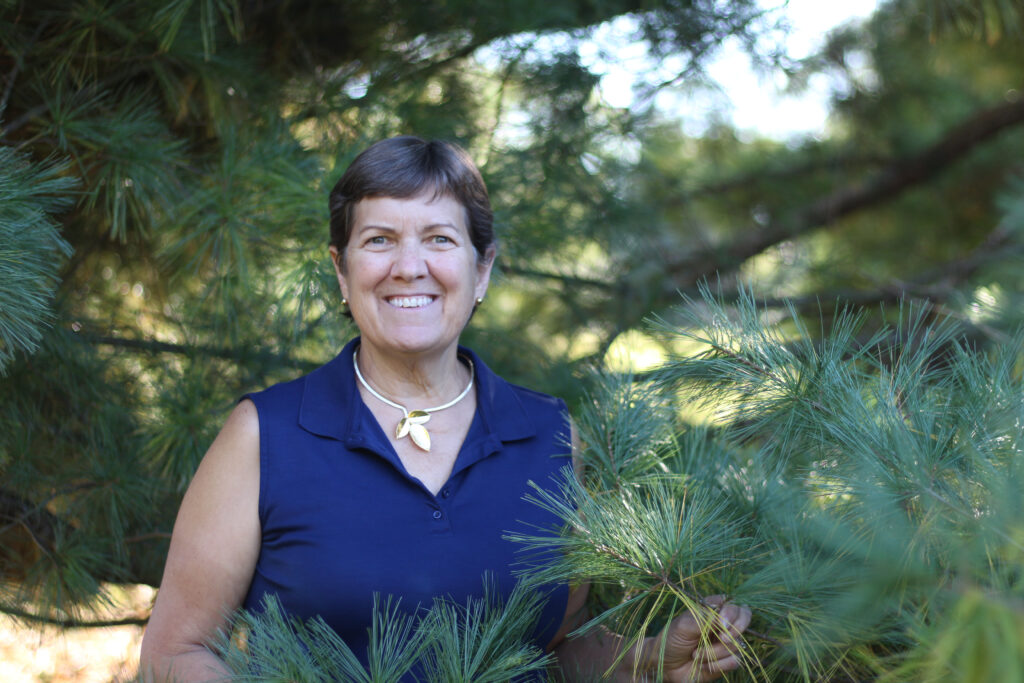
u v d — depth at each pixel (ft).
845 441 3.64
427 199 4.77
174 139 6.77
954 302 7.36
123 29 6.12
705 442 5.19
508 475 4.80
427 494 4.59
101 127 6.02
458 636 4.02
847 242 17.11
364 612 4.40
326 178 6.36
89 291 7.50
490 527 4.63
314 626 3.99
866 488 3.08
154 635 4.44
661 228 12.09
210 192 6.22
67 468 6.40
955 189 16.71
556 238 8.89
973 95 15.33
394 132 7.48
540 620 4.60
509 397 5.08
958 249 16.70
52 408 6.57
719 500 4.52
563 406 5.29
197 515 4.54
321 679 3.67
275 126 6.95
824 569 3.44
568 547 4.18
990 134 14.96
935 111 15.23
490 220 5.07
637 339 9.30
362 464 4.62
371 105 7.50
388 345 4.75
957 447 3.41
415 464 4.75
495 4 7.70
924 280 12.20
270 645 3.71
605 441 5.00
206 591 4.47
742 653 3.85
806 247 14.71
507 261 8.54
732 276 12.60
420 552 4.48
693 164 16.66
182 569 4.48
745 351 4.25
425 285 4.77
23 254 4.58
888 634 3.20
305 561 4.43
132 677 4.79
